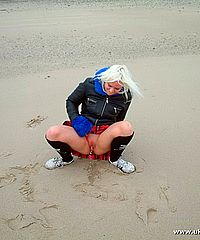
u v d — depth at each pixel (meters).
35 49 5.06
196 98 3.64
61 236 2.08
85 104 2.45
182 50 5.17
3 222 2.16
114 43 5.36
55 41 5.38
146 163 2.67
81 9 7.27
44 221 2.18
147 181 2.50
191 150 2.83
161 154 2.78
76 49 5.09
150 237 2.08
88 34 5.72
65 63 4.60
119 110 2.42
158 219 2.20
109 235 2.09
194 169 2.62
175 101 3.57
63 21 6.39
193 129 3.10
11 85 3.93
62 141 2.40
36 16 6.68
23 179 2.51
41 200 2.33
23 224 2.15
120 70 2.25
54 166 2.59
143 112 3.35
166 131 3.06
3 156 2.74
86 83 2.39
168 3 8.02
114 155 2.52
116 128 2.34
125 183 2.47
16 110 3.39
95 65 4.54
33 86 3.91
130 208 2.27
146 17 6.81
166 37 5.70
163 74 4.26
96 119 2.43
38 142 2.92
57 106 3.46
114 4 7.77
